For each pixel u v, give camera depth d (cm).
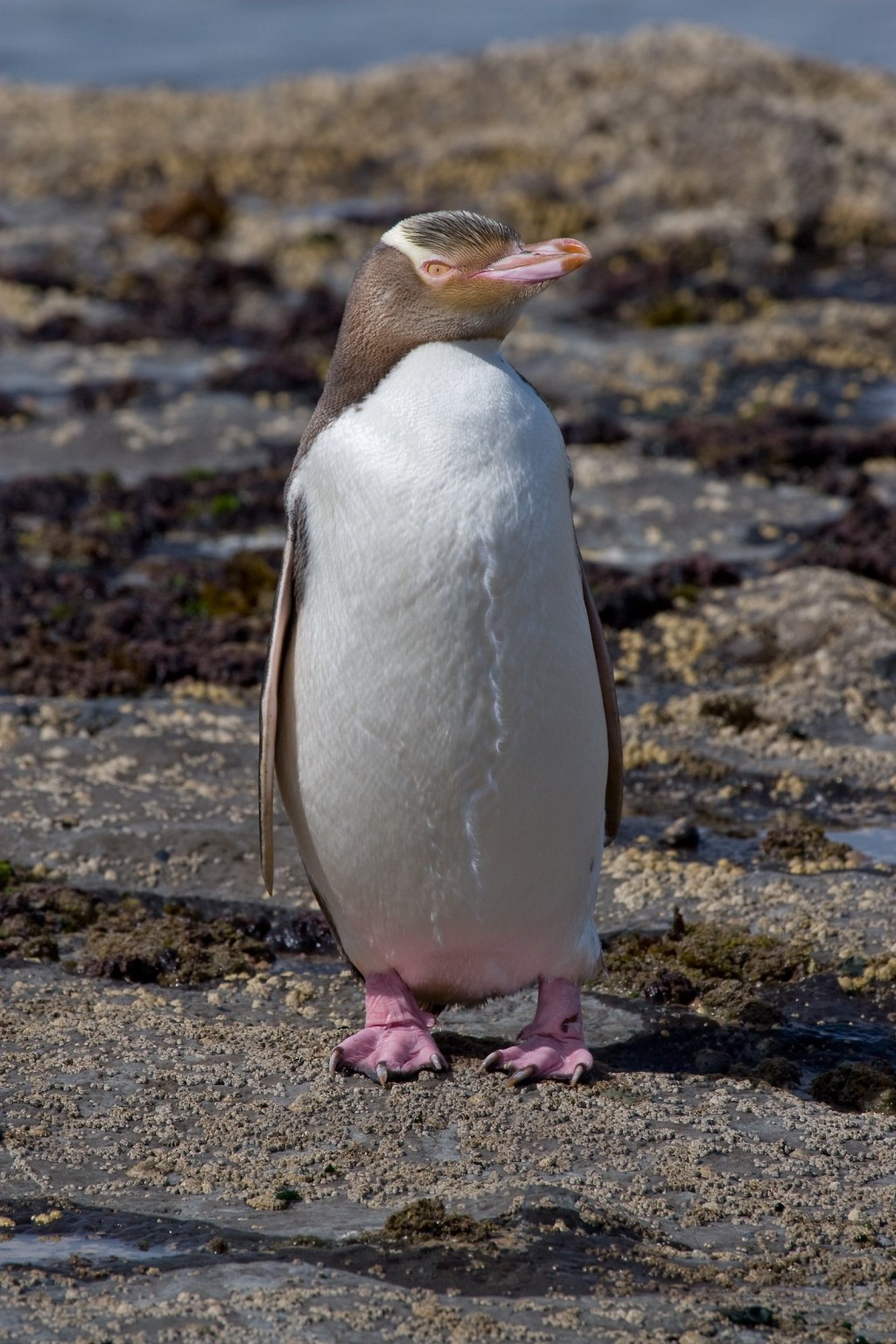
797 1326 1214
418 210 6375
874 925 1984
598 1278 1281
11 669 2838
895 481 3747
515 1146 1501
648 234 5775
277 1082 1630
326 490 1547
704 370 4619
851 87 7575
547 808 1564
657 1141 1518
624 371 4647
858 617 2883
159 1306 1221
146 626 3041
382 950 1677
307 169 7031
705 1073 1689
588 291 5422
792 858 2219
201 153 7238
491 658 1510
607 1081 1639
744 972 1891
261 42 12388
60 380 4553
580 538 3481
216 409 4269
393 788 1556
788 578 3075
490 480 1501
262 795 1653
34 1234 1358
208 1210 1394
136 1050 1688
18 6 13788
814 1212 1405
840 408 4303
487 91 7619
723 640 2944
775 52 7875
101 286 5528
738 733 2614
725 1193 1431
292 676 1617
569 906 1638
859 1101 1639
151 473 3891
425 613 1502
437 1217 1350
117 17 13462
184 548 3516
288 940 2027
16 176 7050
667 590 3120
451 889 1595
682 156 6419
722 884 2109
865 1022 1797
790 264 5650
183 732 2541
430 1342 1178
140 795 2330
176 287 5469
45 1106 1568
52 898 2045
